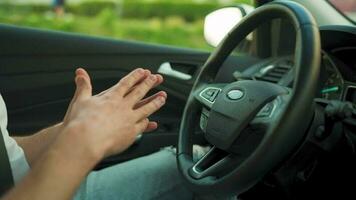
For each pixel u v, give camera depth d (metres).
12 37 2.19
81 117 0.94
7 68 2.18
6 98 2.19
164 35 8.09
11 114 2.19
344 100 1.55
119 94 1.01
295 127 1.20
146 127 1.03
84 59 2.26
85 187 1.48
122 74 2.30
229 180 1.25
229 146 1.32
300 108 1.18
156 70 2.32
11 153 1.25
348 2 2.04
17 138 1.38
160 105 1.05
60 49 2.23
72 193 0.89
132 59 2.31
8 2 8.70
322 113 1.35
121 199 1.44
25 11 8.85
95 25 8.77
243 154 1.32
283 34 2.21
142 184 1.47
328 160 1.35
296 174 1.35
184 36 7.95
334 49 1.60
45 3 9.19
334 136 1.33
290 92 1.21
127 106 1.00
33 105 2.22
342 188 1.42
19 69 2.20
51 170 0.87
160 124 2.29
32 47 2.21
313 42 1.21
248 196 1.55
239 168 1.24
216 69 1.57
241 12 1.90
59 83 2.24
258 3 2.15
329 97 1.60
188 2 8.92
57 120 2.26
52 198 0.86
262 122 1.26
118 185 1.48
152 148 2.23
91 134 0.92
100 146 0.92
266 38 2.28
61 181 0.87
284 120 1.18
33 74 2.21
